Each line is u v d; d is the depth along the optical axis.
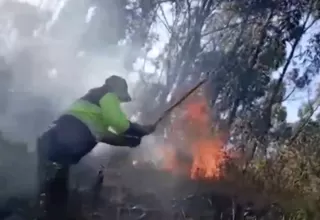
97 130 5.35
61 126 5.30
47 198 5.43
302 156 8.64
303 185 7.75
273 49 12.64
